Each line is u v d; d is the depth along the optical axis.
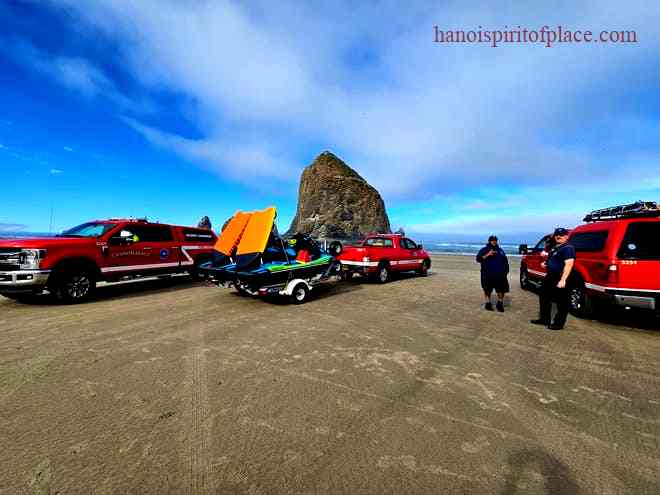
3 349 4.38
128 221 8.97
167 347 4.51
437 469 2.14
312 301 7.94
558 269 5.64
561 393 3.25
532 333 5.34
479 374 3.70
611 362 4.09
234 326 5.62
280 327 5.58
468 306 7.48
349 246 11.10
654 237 5.45
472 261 23.28
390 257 11.46
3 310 6.79
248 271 7.16
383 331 5.39
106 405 2.95
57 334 5.08
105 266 8.15
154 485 1.99
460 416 2.80
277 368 3.82
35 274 6.93
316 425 2.65
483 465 2.18
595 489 1.97
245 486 1.99
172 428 2.60
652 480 2.05
